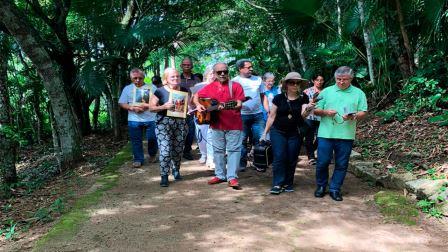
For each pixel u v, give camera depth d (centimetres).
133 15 1274
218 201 545
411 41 918
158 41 1181
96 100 1644
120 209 523
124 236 437
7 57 1153
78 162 847
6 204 623
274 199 548
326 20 944
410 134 760
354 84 1148
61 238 432
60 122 830
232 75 1656
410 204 506
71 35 1392
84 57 1297
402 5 869
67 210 539
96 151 1034
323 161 541
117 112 1193
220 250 400
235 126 596
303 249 402
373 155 704
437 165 596
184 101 618
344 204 524
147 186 629
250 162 759
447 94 852
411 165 616
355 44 1157
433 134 727
